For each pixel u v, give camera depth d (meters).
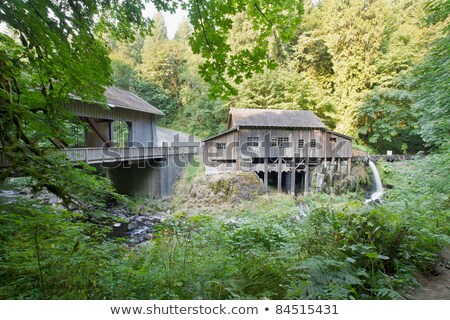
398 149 20.42
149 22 3.28
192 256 3.08
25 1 2.29
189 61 27.94
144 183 15.38
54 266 2.31
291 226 4.83
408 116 18.34
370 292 2.22
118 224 10.12
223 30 2.53
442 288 2.28
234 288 2.26
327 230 3.06
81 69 2.84
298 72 22.73
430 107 9.55
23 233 2.38
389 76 18.62
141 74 29.91
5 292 2.00
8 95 2.78
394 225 2.96
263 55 2.66
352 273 2.22
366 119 20.03
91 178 3.45
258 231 4.33
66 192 3.02
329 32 20.39
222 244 3.83
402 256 2.72
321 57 22.58
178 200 14.09
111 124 12.92
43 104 3.25
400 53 18.61
